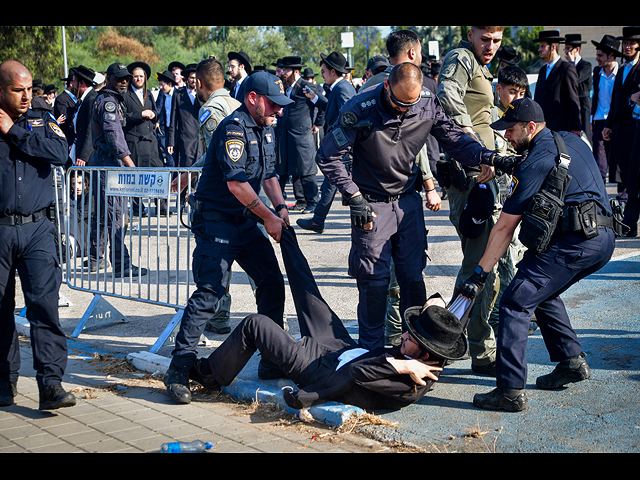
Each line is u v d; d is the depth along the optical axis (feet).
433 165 31.42
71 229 21.84
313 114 35.19
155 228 32.91
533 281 12.14
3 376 13.32
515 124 12.26
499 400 12.04
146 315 19.79
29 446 11.18
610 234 12.28
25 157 13.00
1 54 100.83
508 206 12.23
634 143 25.82
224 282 13.97
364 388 11.91
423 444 10.75
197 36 238.07
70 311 20.31
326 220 34.96
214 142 14.02
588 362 14.23
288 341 12.61
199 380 13.61
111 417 12.50
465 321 12.55
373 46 246.88
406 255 14.06
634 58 28.37
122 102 24.50
